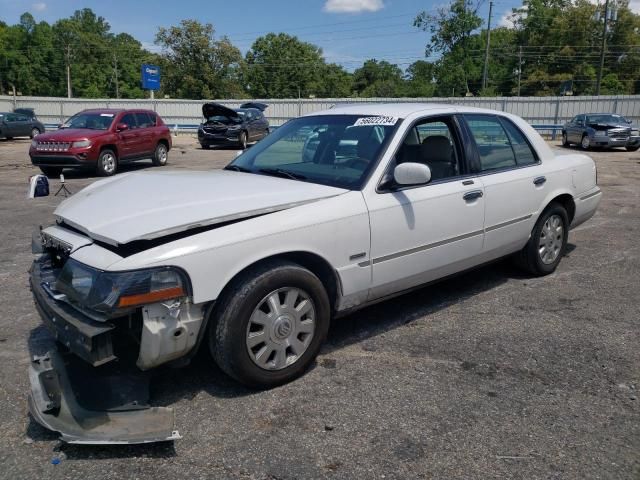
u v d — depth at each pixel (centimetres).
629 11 6531
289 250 325
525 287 516
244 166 438
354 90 9844
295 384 340
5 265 587
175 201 326
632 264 589
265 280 314
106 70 9088
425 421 301
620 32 6612
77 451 276
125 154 1477
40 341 395
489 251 464
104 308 275
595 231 749
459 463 266
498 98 3575
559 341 400
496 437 287
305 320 340
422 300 485
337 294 361
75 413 283
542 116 3553
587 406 316
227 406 316
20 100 4253
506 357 376
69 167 1352
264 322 321
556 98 3503
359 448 278
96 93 8925
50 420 279
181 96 5891
